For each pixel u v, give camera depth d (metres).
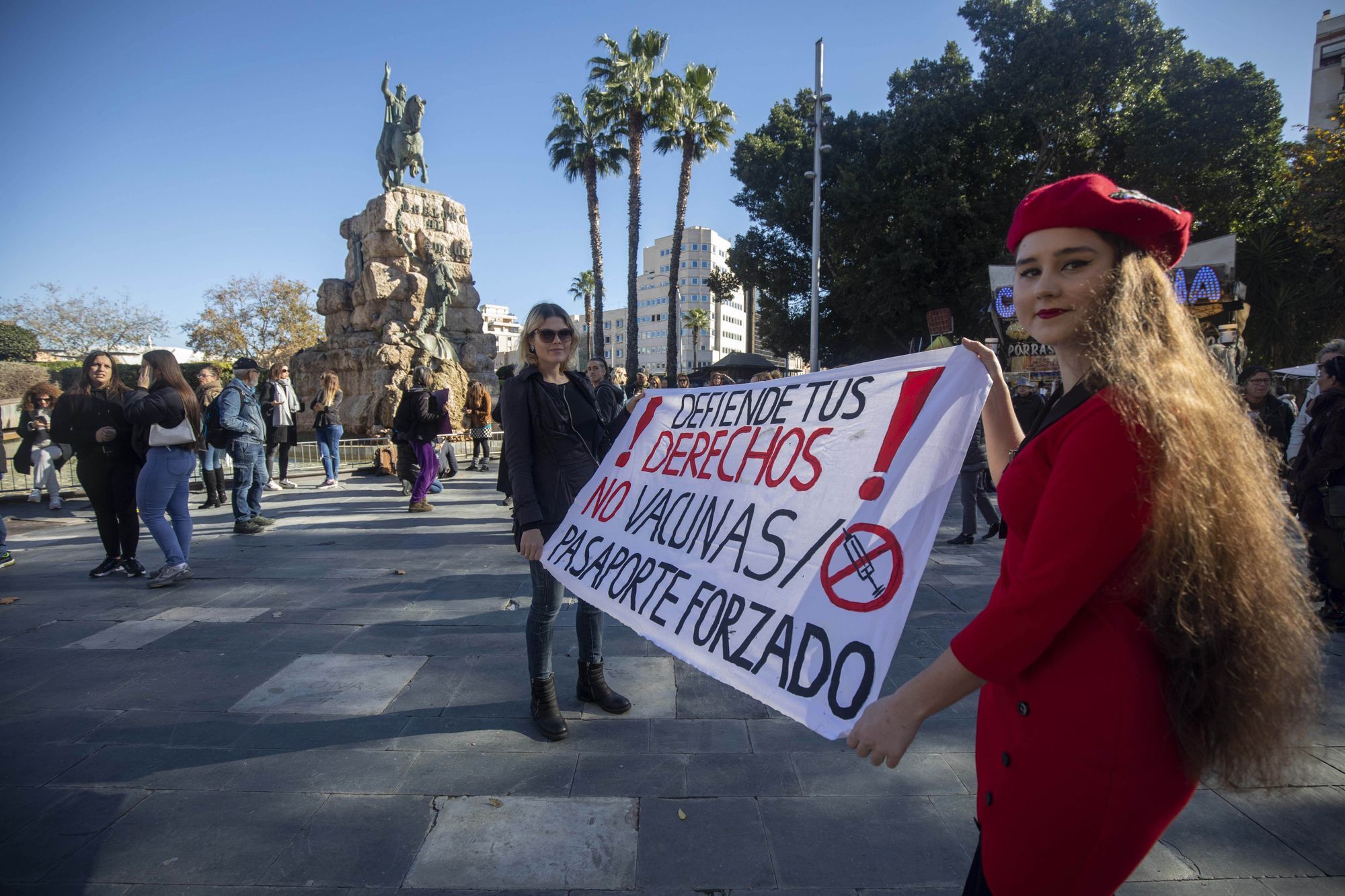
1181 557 0.93
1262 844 2.19
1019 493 1.09
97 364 5.35
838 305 27.84
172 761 2.71
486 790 2.51
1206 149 21.75
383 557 6.23
